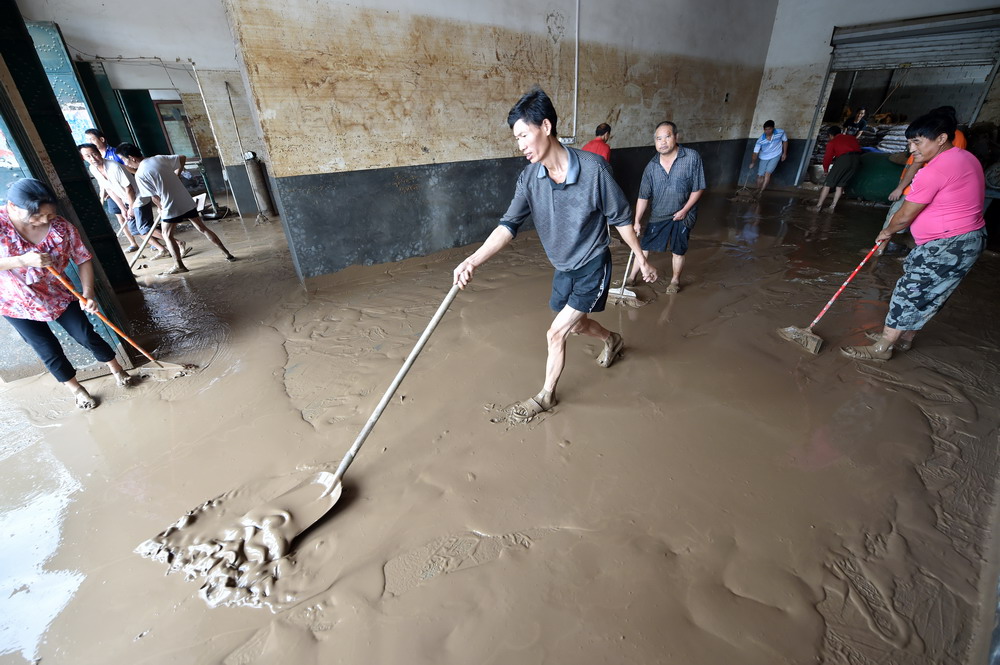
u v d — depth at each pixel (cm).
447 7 495
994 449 233
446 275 518
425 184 538
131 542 200
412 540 193
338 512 208
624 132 771
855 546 184
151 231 538
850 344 337
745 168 1091
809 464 226
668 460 231
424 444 248
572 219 223
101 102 757
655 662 147
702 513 200
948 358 316
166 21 723
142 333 397
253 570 182
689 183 382
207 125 1009
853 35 884
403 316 410
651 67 765
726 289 447
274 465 240
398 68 480
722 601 164
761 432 249
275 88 416
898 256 531
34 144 314
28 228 252
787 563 177
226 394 304
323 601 170
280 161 436
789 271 493
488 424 261
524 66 588
